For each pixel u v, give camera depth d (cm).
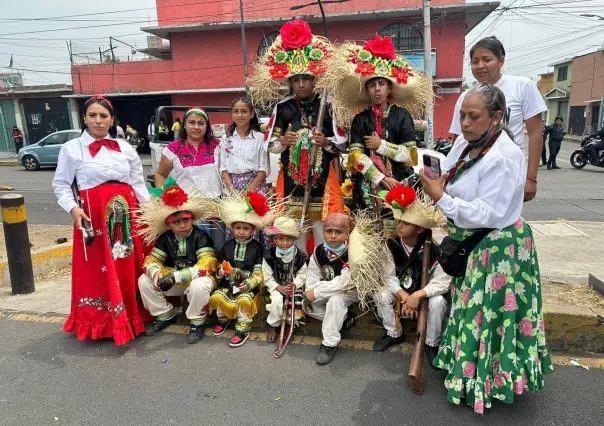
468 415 258
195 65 2158
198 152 402
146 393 288
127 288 356
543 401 267
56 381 304
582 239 579
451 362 270
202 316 355
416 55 1781
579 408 260
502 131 242
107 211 342
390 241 338
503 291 248
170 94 2227
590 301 354
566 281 410
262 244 380
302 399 278
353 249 321
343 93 352
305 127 379
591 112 3194
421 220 304
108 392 290
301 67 359
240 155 402
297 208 386
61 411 272
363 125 347
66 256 563
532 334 252
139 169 371
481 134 238
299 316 346
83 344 355
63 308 421
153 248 365
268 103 413
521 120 316
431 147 985
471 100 234
